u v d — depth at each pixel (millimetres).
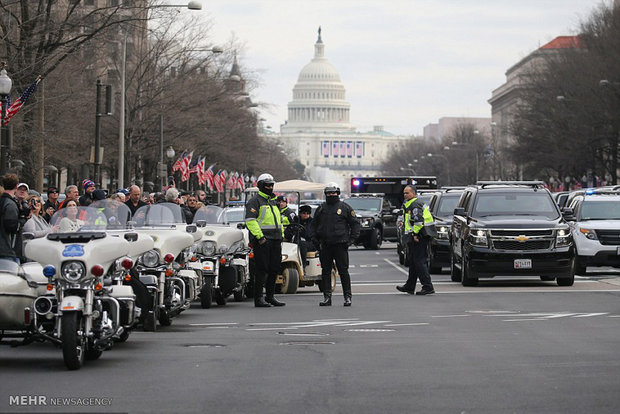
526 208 34500
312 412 12242
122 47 62625
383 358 16812
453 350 17750
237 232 27656
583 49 103750
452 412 12195
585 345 18297
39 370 15844
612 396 13172
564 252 32625
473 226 33125
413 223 30547
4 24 47938
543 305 26531
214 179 97125
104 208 19359
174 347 18500
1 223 19359
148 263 20672
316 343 18953
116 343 18984
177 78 76812
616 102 92625
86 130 68250
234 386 14148
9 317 16500
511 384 14148
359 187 77938
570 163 109438
